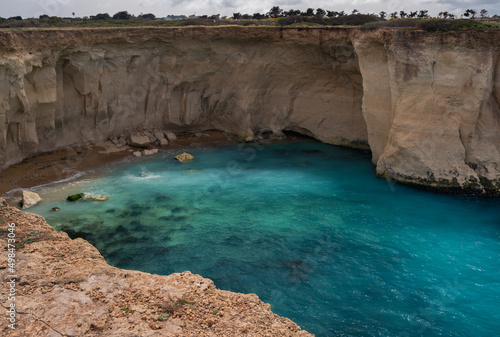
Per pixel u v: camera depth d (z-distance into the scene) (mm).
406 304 14188
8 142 25078
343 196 23906
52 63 25375
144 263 16547
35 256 11641
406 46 24625
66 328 8953
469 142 24188
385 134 27953
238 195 23922
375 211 21828
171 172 28109
